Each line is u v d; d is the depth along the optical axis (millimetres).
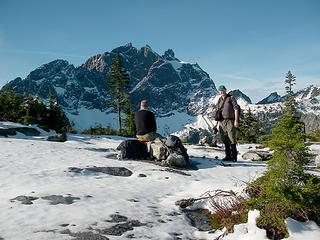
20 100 17516
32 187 4707
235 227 3006
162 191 5062
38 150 9109
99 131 26797
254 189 3758
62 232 2820
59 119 18562
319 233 2717
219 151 12570
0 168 6199
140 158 8562
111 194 4473
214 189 4859
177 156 7809
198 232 3236
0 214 3279
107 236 2816
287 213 3023
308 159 3480
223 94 9477
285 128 3578
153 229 3150
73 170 6320
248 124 37406
